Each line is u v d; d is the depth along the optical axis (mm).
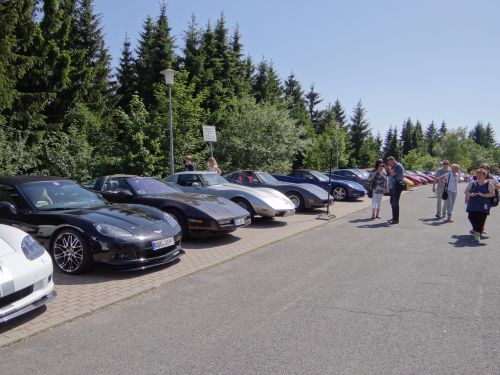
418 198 18375
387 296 4262
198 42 26219
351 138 51781
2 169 13125
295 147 21516
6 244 3637
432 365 2771
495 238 7758
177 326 3463
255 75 34500
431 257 6117
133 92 27297
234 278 4953
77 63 21016
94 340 3189
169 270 5273
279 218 10391
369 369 2715
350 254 6324
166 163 16938
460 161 75812
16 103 15992
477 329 3389
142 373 2676
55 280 4809
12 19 13516
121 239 4832
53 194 5781
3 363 2822
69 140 17062
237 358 2883
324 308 3896
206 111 23875
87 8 25594
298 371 2691
